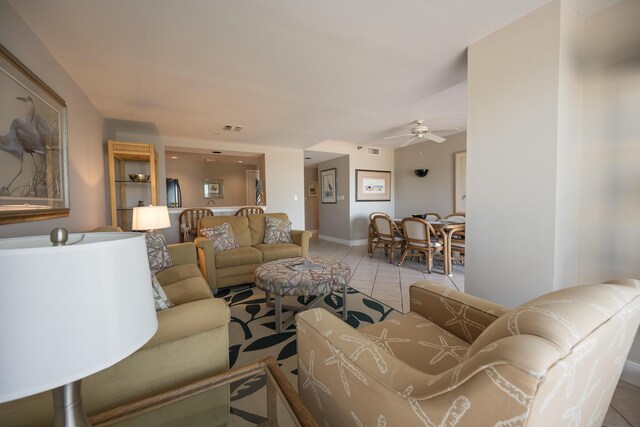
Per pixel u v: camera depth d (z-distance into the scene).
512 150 1.77
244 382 1.36
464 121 4.23
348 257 5.16
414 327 1.35
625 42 1.58
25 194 1.51
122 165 4.00
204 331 1.19
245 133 4.45
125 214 4.03
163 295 1.22
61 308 0.46
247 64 2.21
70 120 2.25
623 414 1.33
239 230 3.84
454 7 1.60
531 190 1.68
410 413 0.66
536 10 1.63
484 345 0.63
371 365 0.81
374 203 6.60
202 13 1.61
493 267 1.89
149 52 2.00
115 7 1.54
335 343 0.94
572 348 0.49
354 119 3.73
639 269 1.58
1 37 1.40
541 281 1.65
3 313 0.42
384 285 3.44
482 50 1.91
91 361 0.49
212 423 1.18
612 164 1.65
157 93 2.72
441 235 4.21
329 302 2.85
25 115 1.51
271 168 5.59
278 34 1.83
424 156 5.94
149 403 0.92
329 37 1.87
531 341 0.49
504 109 1.80
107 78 2.36
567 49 1.60
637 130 1.57
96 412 1.00
